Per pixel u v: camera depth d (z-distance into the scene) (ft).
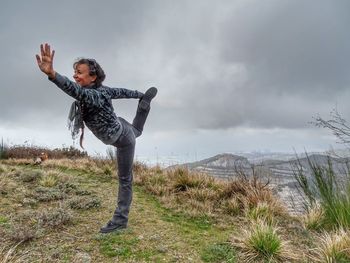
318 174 19.57
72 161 39.17
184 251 14.82
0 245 14.14
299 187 21.39
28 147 46.68
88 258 13.44
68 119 13.25
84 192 23.53
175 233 17.02
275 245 14.60
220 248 14.88
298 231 18.16
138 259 13.80
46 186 24.44
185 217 19.95
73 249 14.33
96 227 17.11
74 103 13.19
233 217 20.39
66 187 24.75
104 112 13.37
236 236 16.60
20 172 28.53
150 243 15.40
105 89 13.73
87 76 13.44
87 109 13.14
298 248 15.74
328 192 19.12
